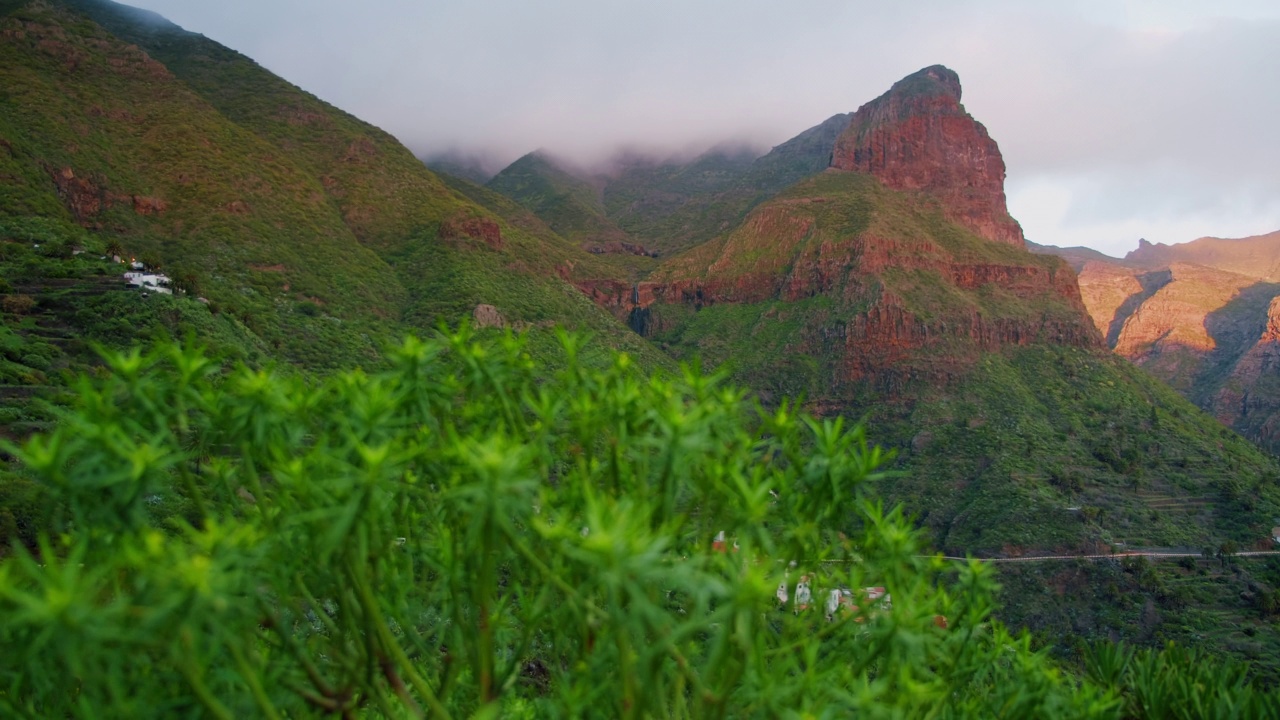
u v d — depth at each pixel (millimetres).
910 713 3975
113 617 2730
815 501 4348
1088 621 63562
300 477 3662
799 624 4340
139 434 3621
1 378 31219
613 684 3926
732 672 3492
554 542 3451
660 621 2881
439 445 4324
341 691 3932
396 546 4988
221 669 3418
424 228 110688
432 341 4316
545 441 4219
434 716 3961
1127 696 5914
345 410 4270
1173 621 61312
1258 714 5262
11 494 17688
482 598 3859
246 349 48031
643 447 4305
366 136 126500
